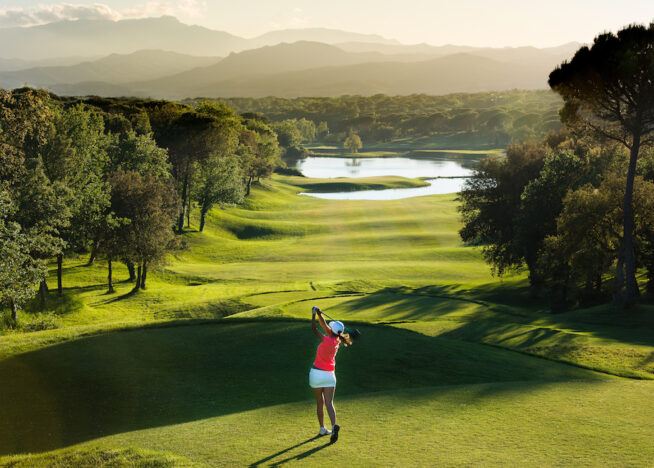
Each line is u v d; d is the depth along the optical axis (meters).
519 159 45.88
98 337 16.30
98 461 7.25
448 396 10.50
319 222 82.94
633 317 26.80
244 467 6.71
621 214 30.22
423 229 74.38
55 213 37.19
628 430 8.04
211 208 80.88
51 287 46.31
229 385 12.25
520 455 6.95
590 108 28.53
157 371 13.16
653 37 25.03
